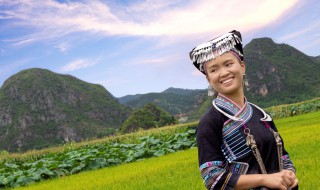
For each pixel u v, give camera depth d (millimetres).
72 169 17922
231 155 3361
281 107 47312
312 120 26078
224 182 3201
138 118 173125
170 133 32469
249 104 3588
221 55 3424
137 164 15891
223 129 3391
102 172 14828
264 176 3121
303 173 7246
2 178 16344
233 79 3418
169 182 8594
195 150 18141
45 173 16766
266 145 3316
